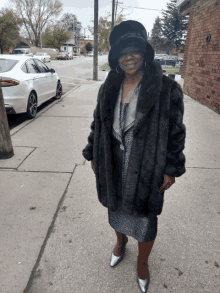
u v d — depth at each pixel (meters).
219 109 6.15
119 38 1.15
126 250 1.99
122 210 1.54
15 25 37.53
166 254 1.93
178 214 2.40
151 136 1.23
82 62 34.53
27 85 5.42
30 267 1.81
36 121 5.50
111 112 1.31
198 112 6.32
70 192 2.77
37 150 3.90
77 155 3.73
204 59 7.21
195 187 2.88
